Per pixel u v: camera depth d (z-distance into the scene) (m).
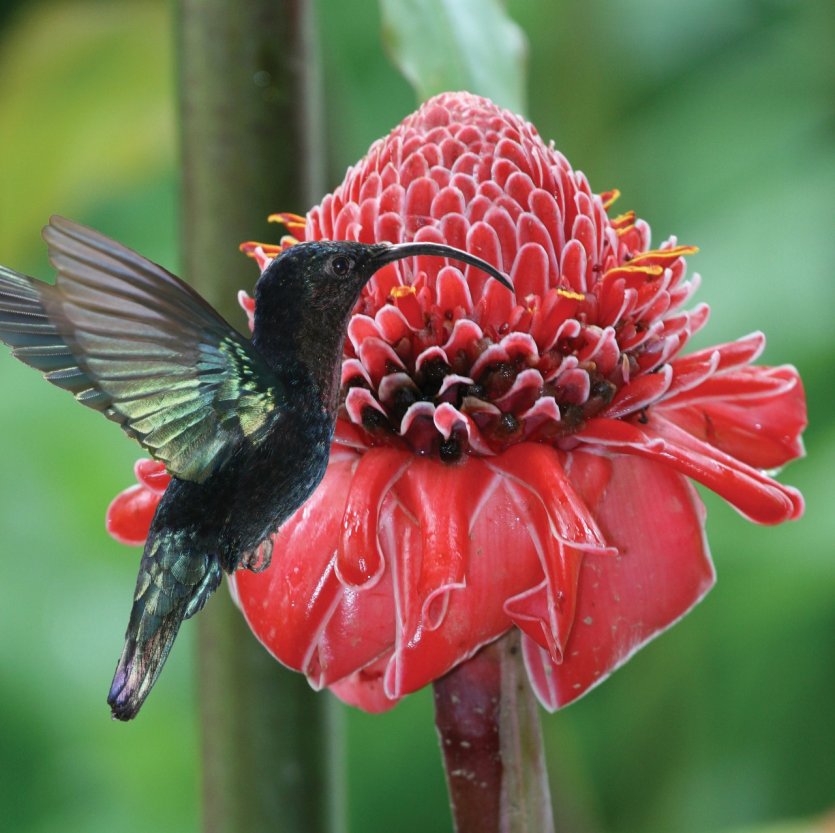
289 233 1.50
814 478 1.71
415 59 1.52
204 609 1.50
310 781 1.50
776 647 1.73
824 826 1.52
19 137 1.75
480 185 1.45
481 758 1.45
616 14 1.75
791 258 1.73
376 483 1.43
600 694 1.72
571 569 1.42
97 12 1.73
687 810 1.72
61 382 1.40
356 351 1.44
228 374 1.42
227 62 1.49
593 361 1.44
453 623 1.43
